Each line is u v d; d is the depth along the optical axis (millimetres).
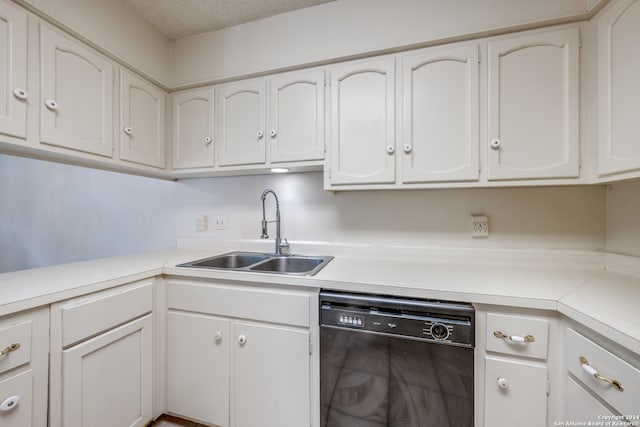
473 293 970
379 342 1047
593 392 767
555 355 902
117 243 2354
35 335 930
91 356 1091
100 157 1397
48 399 962
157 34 1697
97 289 1110
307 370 1168
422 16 1321
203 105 1730
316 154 1481
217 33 1689
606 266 1306
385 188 1391
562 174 1152
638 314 762
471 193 1534
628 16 940
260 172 1818
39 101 1138
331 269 1327
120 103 1500
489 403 955
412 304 1021
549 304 892
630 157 931
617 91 986
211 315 1326
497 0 1224
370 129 1395
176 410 1383
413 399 1008
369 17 1401
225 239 1992
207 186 2066
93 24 1334
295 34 1525
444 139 1293
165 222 2180
